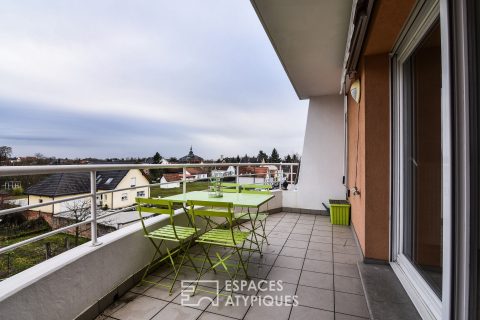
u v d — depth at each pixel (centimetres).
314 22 296
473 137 106
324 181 600
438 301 184
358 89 342
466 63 106
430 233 209
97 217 223
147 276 279
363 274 268
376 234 297
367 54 296
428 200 213
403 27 235
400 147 277
